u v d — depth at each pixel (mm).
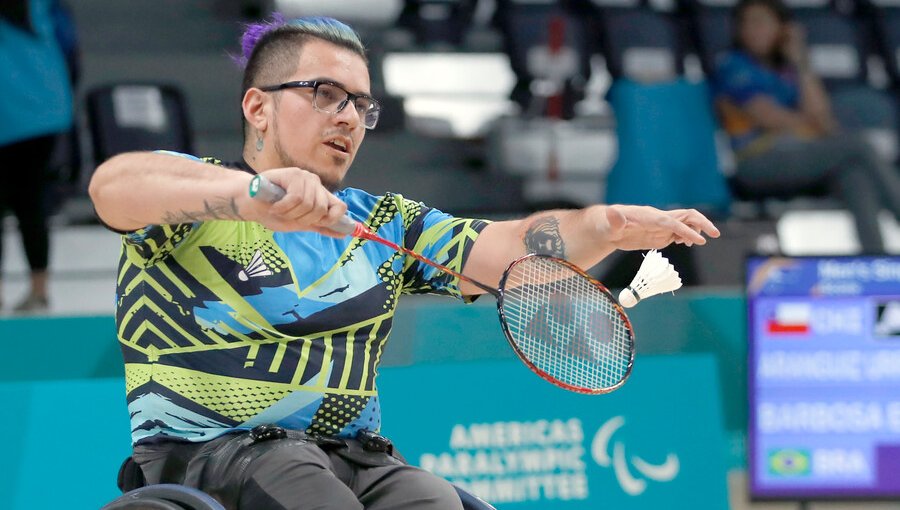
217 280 8445
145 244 8305
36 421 12594
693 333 15430
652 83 22578
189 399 8391
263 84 8891
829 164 22531
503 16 25141
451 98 26406
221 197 7262
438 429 13844
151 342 8469
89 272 21562
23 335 13406
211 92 24438
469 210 23516
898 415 14758
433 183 23891
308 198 7070
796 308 14648
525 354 8312
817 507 15930
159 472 8344
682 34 25500
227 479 8062
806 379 14672
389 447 8805
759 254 14617
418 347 14273
